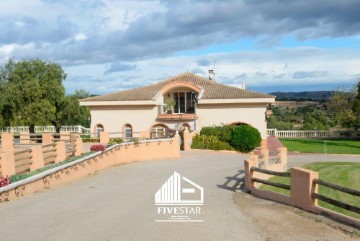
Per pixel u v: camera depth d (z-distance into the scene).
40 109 42.94
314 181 11.38
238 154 34.59
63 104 48.31
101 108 43.06
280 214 11.26
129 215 11.28
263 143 40.16
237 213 11.47
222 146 36.88
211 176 20.03
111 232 9.56
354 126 53.00
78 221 10.60
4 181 13.42
